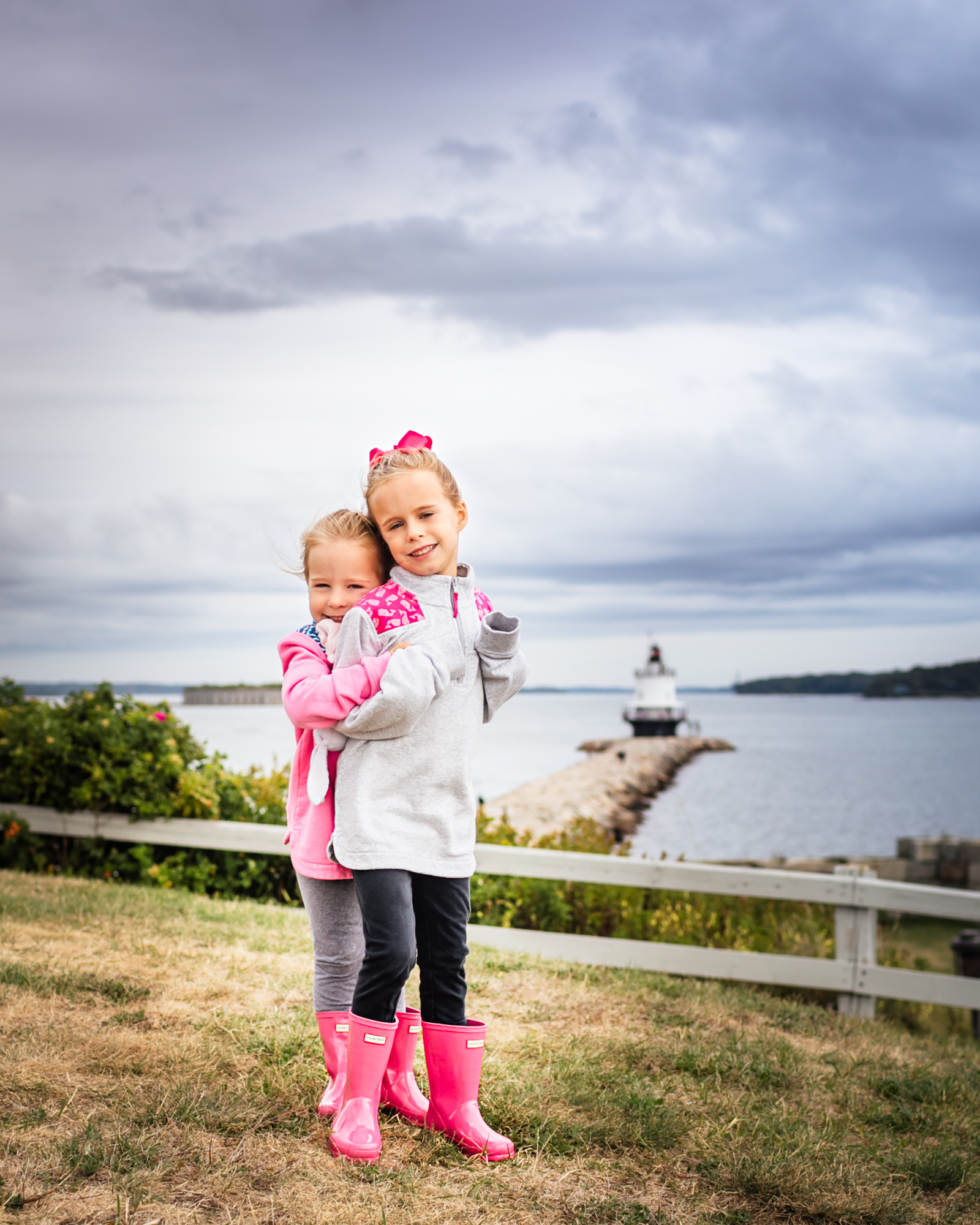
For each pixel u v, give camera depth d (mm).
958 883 20438
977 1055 4637
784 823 34781
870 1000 5562
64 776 6859
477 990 4469
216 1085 2992
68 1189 2354
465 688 2691
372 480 2752
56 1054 3168
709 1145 2949
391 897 2539
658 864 5770
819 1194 2670
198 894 6551
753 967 5574
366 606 2668
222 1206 2332
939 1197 2848
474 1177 2564
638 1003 4527
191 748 7207
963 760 73062
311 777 2717
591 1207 2492
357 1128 2588
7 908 5168
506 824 8047
